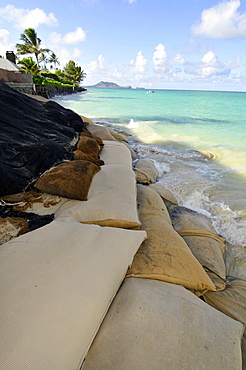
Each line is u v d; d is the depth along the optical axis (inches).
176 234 119.6
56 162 139.8
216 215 167.9
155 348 59.3
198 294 94.5
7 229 96.2
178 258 98.2
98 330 64.7
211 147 361.1
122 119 663.1
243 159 296.8
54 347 51.0
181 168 265.7
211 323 71.4
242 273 119.6
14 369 45.1
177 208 175.6
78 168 134.1
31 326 51.9
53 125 191.0
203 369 57.1
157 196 162.6
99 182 137.2
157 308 70.9
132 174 164.6
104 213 112.2
